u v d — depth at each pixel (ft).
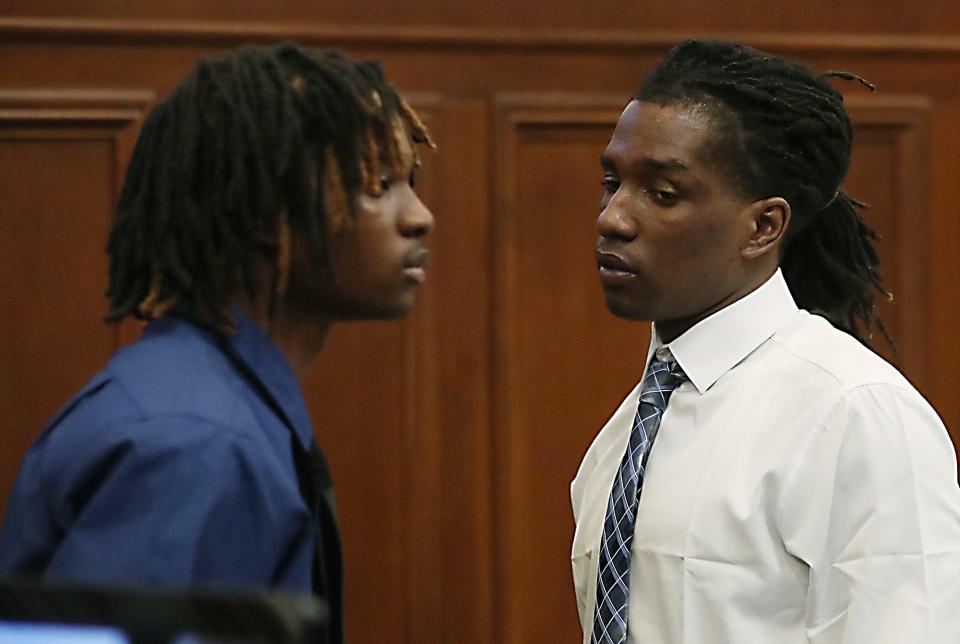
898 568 14.80
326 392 30.04
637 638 15.79
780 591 15.20
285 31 29.71
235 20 29.66
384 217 11.78
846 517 15.08
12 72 29.09
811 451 15.24
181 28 29.35
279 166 11.12
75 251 29.32
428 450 30.35
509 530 30.50
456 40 30.30
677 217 15.79
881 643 14.61
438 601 30.40
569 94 30.78
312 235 11.36
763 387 15.84
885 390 15.37
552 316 30.73
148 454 10.30
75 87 29.25
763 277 16.42
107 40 29.32
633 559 16.02
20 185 29.14
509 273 30.50
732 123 15.80
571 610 30.76
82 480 10.54
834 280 17.80
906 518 14.90
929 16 31.76
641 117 16.01
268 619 6.44
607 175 16.51
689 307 16.19
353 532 30.07
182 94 11.59
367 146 11.60
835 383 15.47
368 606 30.12
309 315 12.18
